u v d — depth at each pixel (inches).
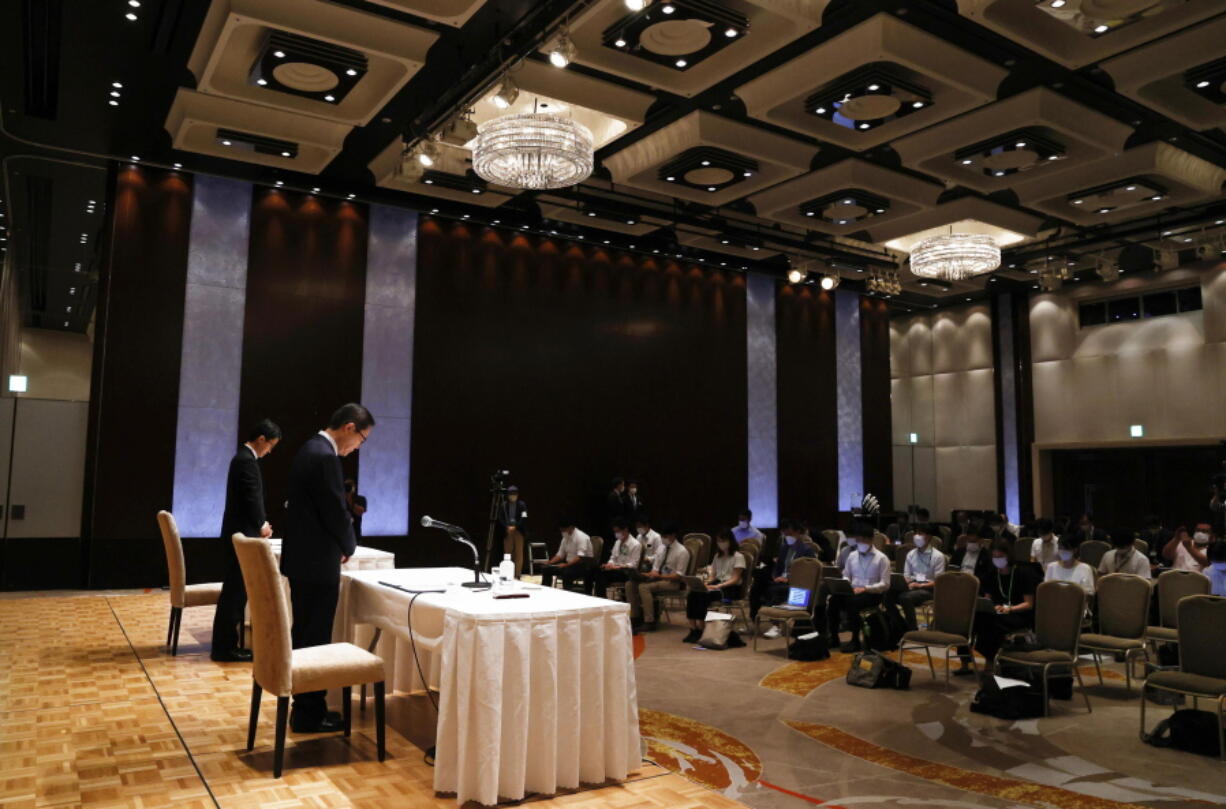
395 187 443.2
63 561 408.2
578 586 370.0
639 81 320.5
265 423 241.9
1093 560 406.9
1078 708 233.8
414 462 479.8
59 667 230.5
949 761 182.9
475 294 508.1
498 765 134.2
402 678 209.2
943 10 290.8
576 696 144.1
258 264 447.8
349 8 289.1
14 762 152.1
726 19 275.1
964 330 762.2
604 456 544.1
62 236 546.9
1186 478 629.9
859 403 669.3
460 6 280.2
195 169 429.7
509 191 451.5
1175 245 549.0
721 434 596.1
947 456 767.1
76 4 283.3
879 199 436.1
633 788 145.7
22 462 404.5
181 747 161.6
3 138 395.9
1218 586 279.0
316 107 346.6
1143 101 332.2
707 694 244.1
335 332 464.4
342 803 134.6
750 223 525.3
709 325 599.8
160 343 422.3
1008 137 358.0
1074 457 691.4
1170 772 176.6
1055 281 576.1
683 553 367.9
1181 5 276.7
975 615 271.4
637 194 479.2
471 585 174.9
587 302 548.1
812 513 633.0
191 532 421.1
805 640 297.3
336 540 169.6
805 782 167.2
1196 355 613.3
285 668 145.9
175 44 310.8
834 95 321.7
